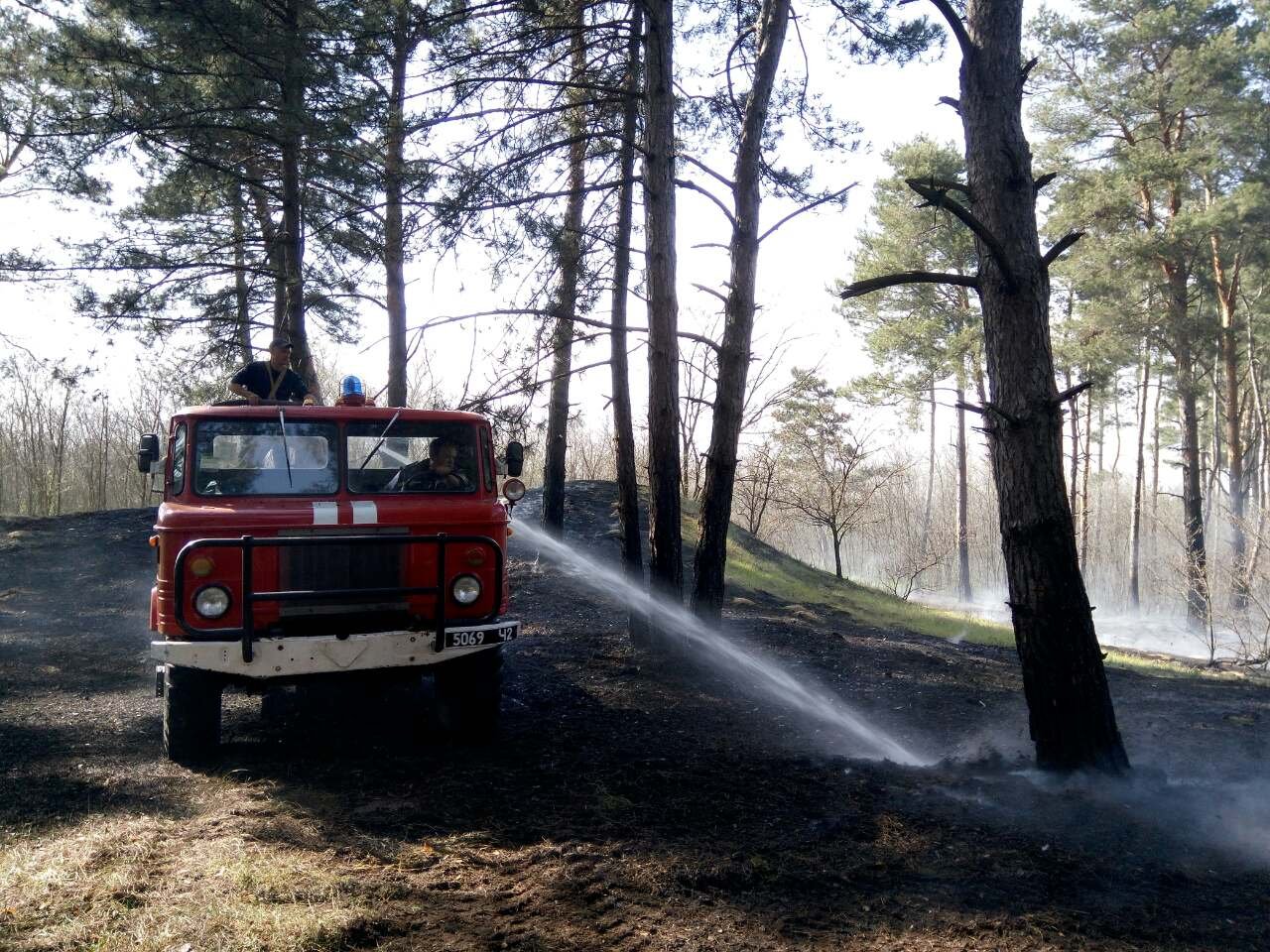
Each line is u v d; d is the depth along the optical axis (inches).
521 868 183.8
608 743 286.8
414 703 328.2
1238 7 1027.3
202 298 671.8
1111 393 1366.9
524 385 448.5
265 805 216.2
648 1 400.2
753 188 422.6
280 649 241.6
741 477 1332.4
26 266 594.6
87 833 199.2
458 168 413.1
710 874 180.2
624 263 457.1
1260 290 1298.0
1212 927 165.9
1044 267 249.1
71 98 580.7
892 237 1273.4
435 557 260.8
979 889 179.0
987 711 382.0
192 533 246.2
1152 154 992.2
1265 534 805.2
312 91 529.3
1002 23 251.3
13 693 356.5
